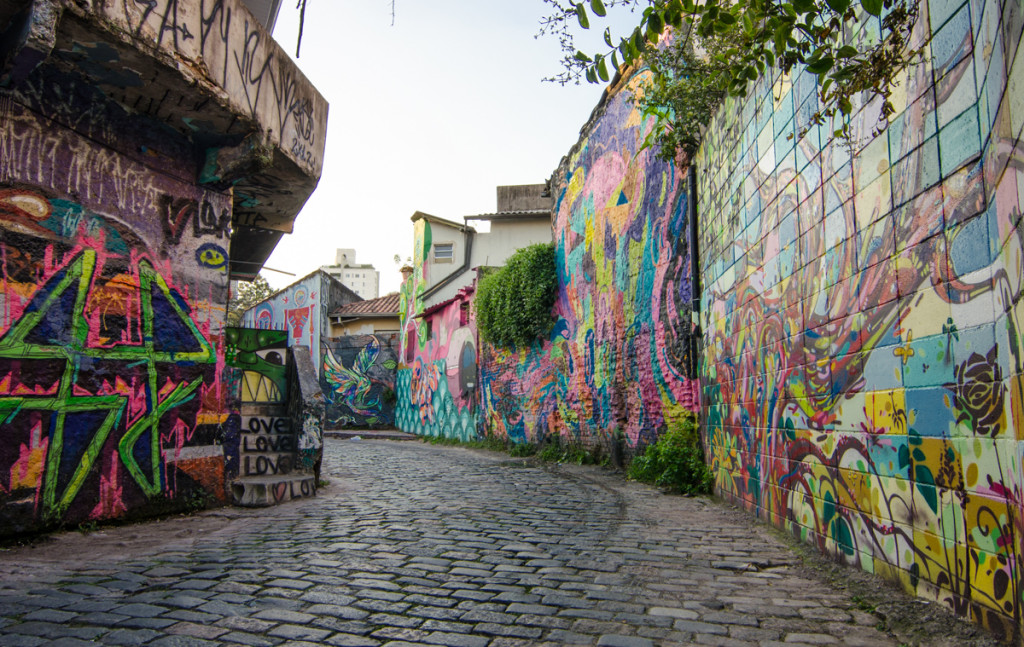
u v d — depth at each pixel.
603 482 9.62
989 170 2.90
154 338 6.41
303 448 8.65
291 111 7.30
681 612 3.62
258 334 9.35
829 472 4.72
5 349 5.16
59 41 5.08
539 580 4.27
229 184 7.15
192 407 6.79
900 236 3.76
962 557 3.16
